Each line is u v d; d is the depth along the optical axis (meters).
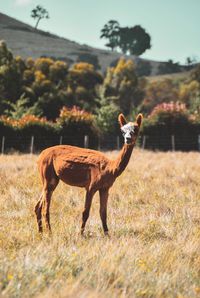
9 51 179.88
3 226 27.98
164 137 109.88
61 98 169.00
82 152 28.72
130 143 27.00
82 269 20.14
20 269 18.70
